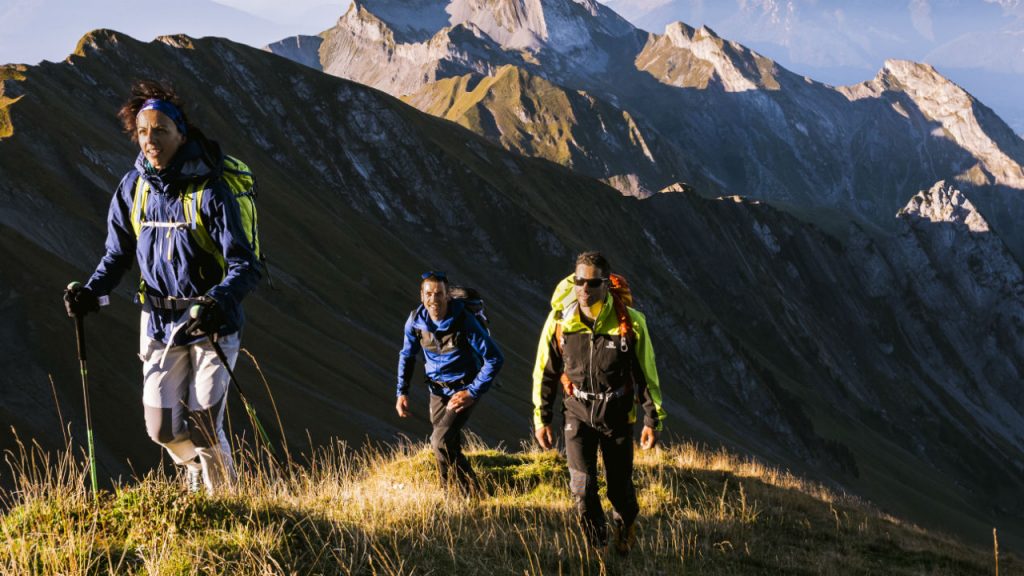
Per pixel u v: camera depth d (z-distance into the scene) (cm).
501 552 534
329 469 719
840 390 18938
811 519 945
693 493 891
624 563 584
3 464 4669
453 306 701
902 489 13862
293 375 7462
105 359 6406
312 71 18350
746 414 15050
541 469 849
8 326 6500
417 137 17938
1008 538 12825
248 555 391
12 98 10494
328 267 11519
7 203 8569
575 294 553
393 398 8062
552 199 18825
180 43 16912
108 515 409
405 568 445
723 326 17325
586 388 569
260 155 15925
